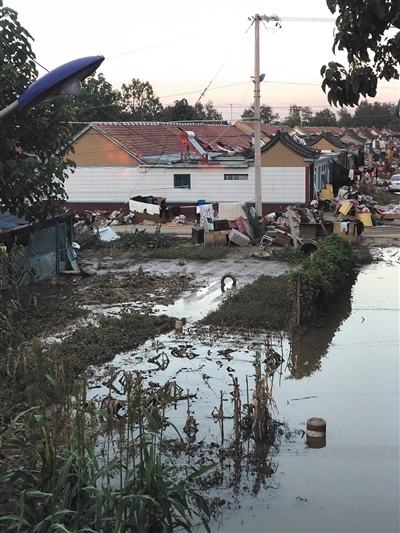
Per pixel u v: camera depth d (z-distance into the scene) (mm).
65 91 8039
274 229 28219
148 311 15828
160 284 19203
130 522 6148
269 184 33719
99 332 13539
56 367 10305
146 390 10484
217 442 8859
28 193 15531
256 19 26000
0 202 16125
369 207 34312
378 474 7992
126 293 18062
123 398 10297
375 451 8570
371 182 51500
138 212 33094
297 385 11031
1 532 6680
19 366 10977
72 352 12273
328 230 25812
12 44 14633
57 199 17000
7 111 8141
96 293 17875
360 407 10023
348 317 15641
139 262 23125
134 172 34594
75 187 35188
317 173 38312
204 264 22719
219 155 34688
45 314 15258
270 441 8891
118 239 26375
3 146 14891
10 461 8000
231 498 7523
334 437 8992
